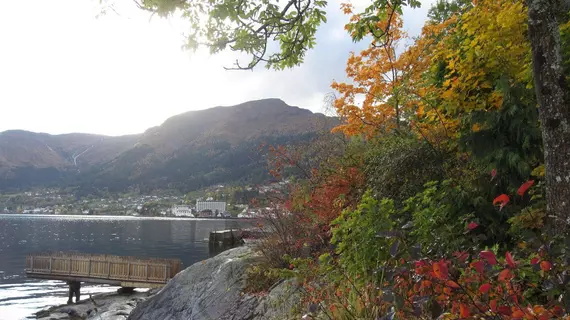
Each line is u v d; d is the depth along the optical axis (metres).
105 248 60.31
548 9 3.46
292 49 5.53
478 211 5.05
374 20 5.17
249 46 5.09
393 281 3.33
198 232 95.62
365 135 10.30
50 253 25.12
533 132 4.91
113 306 18.58
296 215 7.92
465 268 2.95
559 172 3.36
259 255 8.31
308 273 5.37
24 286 32.72
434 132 6.79
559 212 3.35
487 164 5.45
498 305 2.60
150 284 23.33
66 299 26.94
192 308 7.88
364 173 7.88
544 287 2.57
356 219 4.53
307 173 9.22
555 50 3.43
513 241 4.74
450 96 5.99
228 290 7.70
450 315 2.64
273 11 4.92
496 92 5.58
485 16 5.99
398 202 6.43
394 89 9.29
